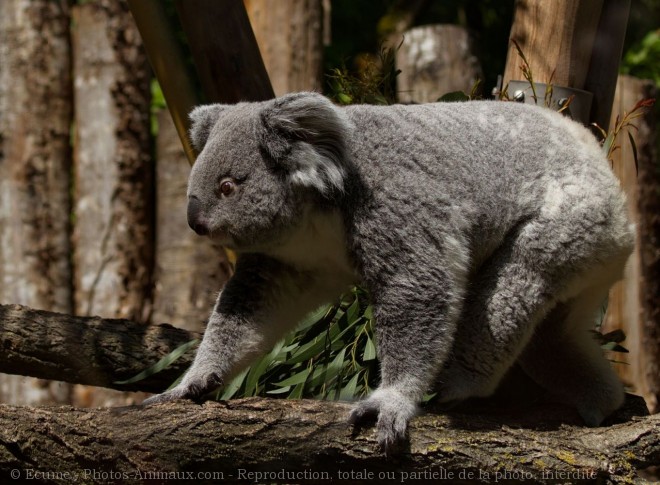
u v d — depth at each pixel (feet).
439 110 14.29
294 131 13.42
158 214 27.14
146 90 28.27
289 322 14.69
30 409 12.24
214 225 13.61
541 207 13.93
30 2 28.40
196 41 16.88
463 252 13.47
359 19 36.68
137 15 17.40
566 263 13.84
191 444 12.05
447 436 12.58
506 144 14.16
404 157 13.50
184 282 26.40
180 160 27.12
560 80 16.83
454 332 13.48
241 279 14.32
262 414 12.29
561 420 14.19
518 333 13.82
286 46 25.91
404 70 26.21
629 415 15.08
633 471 13.01
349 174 13.42
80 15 28.37
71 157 28.60
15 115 27.99
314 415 12.35
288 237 13.83
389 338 13.15
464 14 36.37
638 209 25.26
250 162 13.56
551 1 16.84
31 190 27.71
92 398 26.12
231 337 13.96
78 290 27.37
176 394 13.04
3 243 27.48
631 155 25.02
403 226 13.20
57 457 11.97
